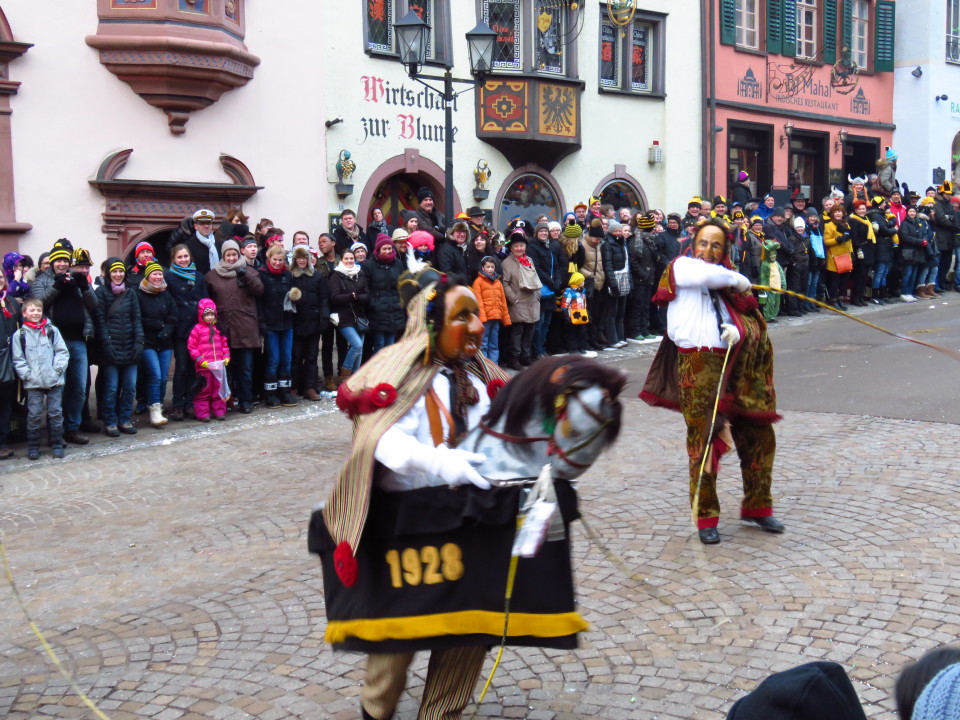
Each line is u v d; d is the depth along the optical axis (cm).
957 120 2355
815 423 850
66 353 864
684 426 871
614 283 1321
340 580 309
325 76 1359
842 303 1727
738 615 455
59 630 472
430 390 312
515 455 300
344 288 1081
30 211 1125
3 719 384
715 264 539
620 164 1750
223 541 599
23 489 754
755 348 539
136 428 963
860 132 2241
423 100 1473
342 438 891
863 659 404
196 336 973
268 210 1316
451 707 321
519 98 1550
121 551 588
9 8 1095
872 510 598
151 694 400
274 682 408
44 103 1126
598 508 627
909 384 987
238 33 1246
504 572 299
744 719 191
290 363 1059
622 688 390
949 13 2294
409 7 1459
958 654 188
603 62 1723
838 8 2167
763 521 568
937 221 1798
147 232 1204
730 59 1934
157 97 1181
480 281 1173
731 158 2002
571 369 295
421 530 300
